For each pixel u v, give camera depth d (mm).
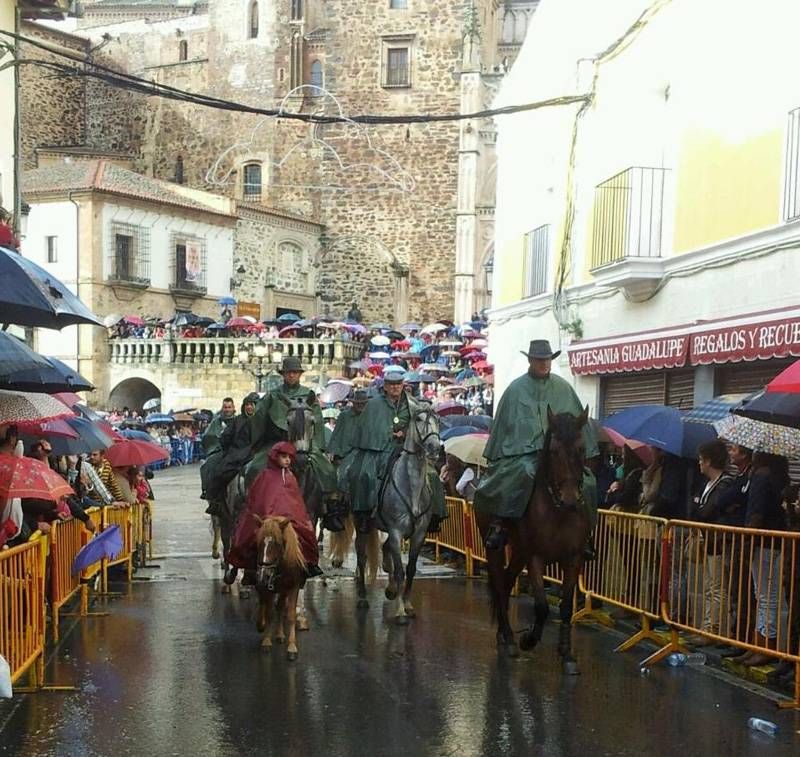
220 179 55656
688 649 9328
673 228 14992
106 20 62312
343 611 11656
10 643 7555
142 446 14352
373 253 53969
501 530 9055
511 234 22484
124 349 45125
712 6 13898
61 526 10273
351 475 11680
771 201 12430
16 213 20281
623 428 10188
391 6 53500
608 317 16922
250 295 51312
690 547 8883
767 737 6996
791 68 12031
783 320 11109
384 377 11508
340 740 6883
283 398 11227
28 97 54656
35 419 8930
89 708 7629
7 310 8852
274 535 8922
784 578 7984
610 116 16922
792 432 8375
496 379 23312
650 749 6730
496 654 9430
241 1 55125
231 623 10891
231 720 7332
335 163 54312
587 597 11023
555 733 7043
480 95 51438
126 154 56156
